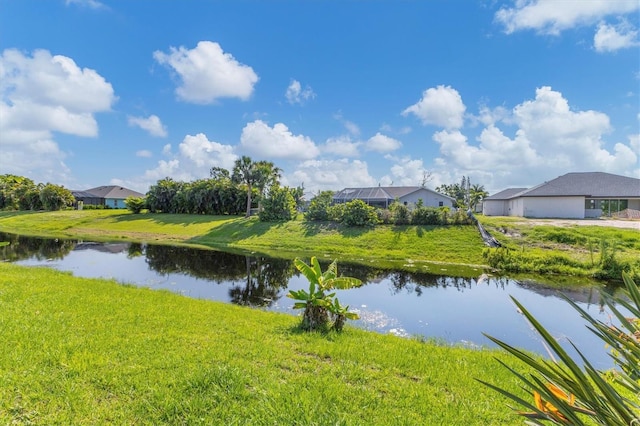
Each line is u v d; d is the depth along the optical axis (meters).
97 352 4.08
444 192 59.16
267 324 6.14
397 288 11.54
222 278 12.82
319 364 4.23
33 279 8.91
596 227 19.48
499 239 18.39
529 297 10.45
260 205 30.09
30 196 42.81
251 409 3.03
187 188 38.00
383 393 3.56
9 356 3.79
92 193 55.62
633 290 1.23
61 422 2.76
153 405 3.04
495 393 3.67
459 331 7.46
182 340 4.76
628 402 1.11
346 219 23.45
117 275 12.83
